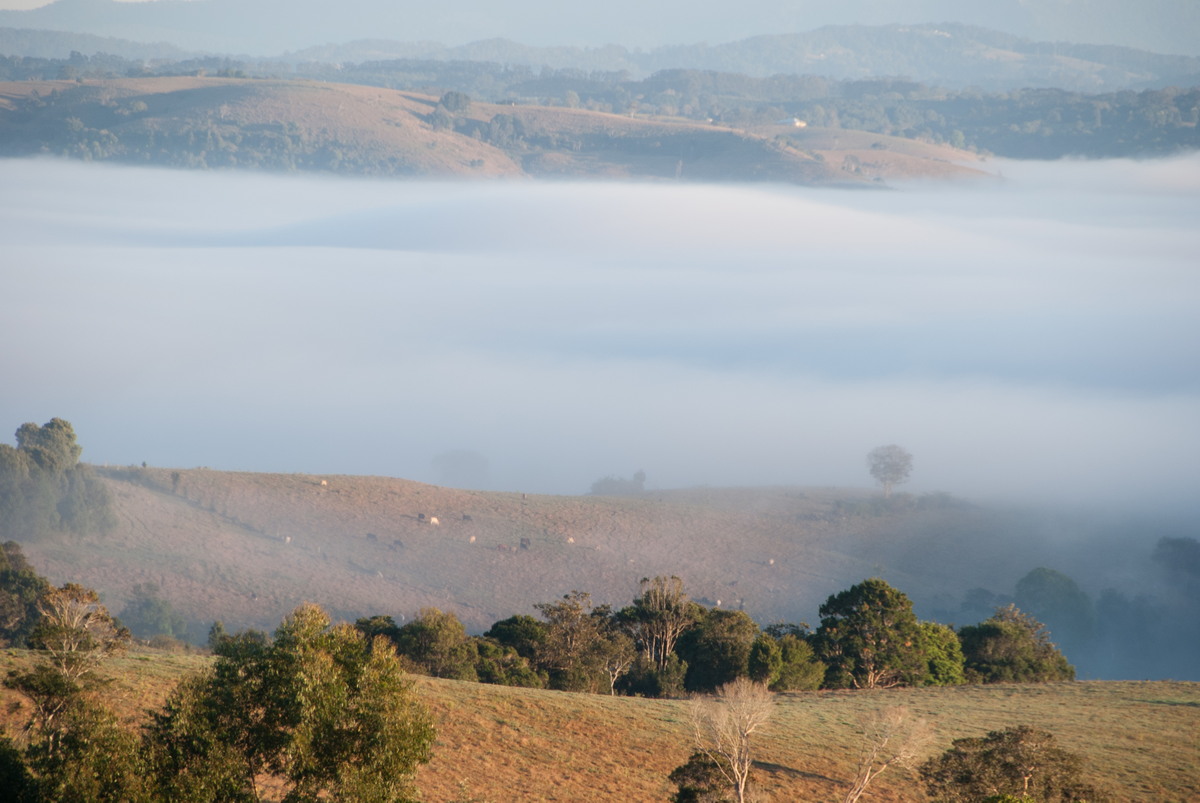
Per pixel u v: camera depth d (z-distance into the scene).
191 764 24.56
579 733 47.62
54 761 23.84
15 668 40.00
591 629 73.44
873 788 43.34
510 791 38.66
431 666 64.12
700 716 39.00
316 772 24.73
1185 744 52.56
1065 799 36.94
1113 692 66.88
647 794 40.41
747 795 37.12
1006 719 57.62
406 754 25.22
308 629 26.39
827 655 73.75
